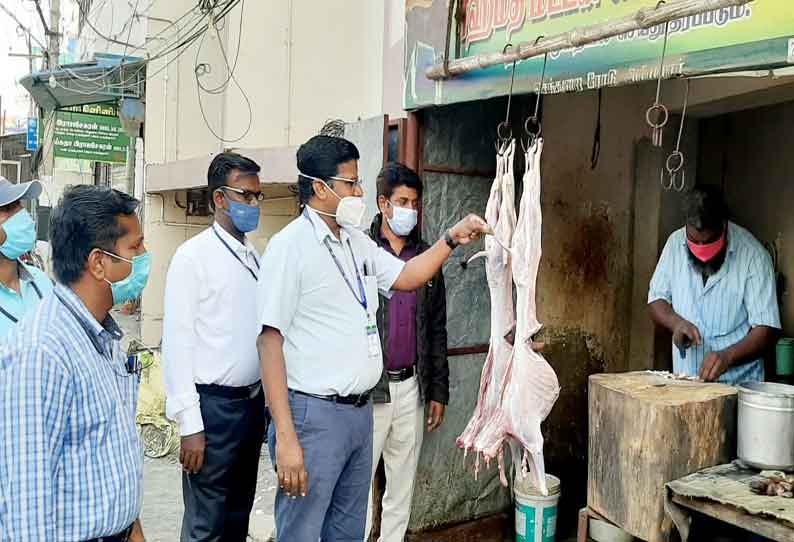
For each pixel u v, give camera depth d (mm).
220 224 2840
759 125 4086
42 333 1470
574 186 4344
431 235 3631
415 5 3412
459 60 3047
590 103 4344
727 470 2416
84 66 10352
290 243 2297
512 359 2469
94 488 1525
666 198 4441
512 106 3924
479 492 3859
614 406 2561
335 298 2361
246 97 9156
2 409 1410
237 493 2891
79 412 1503
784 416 2301
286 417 2232
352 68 8133
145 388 5828
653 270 4492
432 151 3613
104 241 1591
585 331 4516
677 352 3445
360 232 2646
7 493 1410
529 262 2369
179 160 10250
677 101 4148
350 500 2525
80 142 12148
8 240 2393
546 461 4410
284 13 8938
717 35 2143
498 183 2582
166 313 2699
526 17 2822
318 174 2357
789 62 1972
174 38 10469
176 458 5453
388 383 3121
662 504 2385
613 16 2459
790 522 1989
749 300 3201
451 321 3723
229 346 2756
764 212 4074
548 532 3594
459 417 3773
